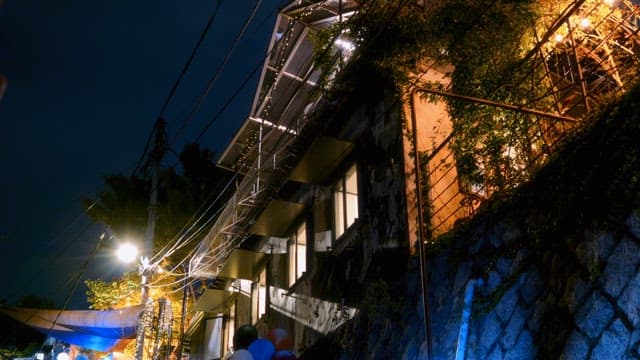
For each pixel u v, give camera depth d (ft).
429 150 38.68
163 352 69.15
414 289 34.14
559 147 27.22
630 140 22.58
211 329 79.71
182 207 100.42
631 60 35.14
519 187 28.48
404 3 36.09
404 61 40.27
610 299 21.18
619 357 19.93
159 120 67.62
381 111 41.98
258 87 62.59
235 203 56.44
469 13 38.24
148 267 65.77
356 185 44.75
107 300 80.48
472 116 35.42
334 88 44.27
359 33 42.19
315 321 47.32
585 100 30.50
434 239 34.45
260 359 22.35
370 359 35.94
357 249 42.24
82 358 83.66
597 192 23.38
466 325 27.53
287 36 56.70
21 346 129.18
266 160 53.26
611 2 37.29
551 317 23.67
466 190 36.50
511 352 25.12
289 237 57.47
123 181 102.83
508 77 34.91
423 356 30.48
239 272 66.08
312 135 45.88
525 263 26.40
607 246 22.07
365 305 38.83
